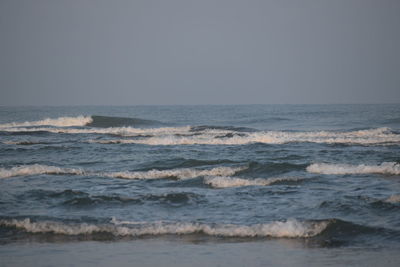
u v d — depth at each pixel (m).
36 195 31.55
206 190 33.53
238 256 20.48
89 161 49.47
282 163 41.62
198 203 29.56
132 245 22.14
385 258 19.83
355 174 38.41
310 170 40.25
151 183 36.50
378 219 25.20
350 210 26.78
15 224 24.98
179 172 39.69
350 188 33.25
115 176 39.16
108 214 27.39
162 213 27.61
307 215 26.44
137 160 49.69
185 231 24.05
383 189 32.72
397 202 27.81
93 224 24.78
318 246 21.64
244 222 25.44
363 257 20.02
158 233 23.84
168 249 21.53
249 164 42.16
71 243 22.48
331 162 45.81
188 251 21.22
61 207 29.00
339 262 19.45
